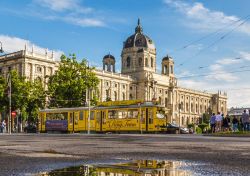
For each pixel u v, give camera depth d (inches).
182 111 6225.4
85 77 2534.5
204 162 252.1
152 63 5600.4
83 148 415.8
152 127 1616.6
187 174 185.2
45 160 262.1
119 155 313.9
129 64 5477.4
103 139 734.5
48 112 2021.4
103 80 4758.9
